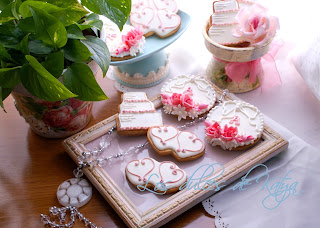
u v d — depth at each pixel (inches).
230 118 43.2
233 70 44.9
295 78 47.8
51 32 36.1
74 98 40.5
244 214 39.4
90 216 39.6
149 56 45.1
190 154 41.1
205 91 45.1
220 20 45.1
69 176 41.5
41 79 36.3
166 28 46.2
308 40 46.3
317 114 45.5
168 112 44.0
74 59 37.8
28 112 40.9
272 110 45.7
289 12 49.5
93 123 44.3
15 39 37.6
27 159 42.3
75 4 37.0
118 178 40.7
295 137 43.1
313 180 40.8
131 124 42.7
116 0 37.7
